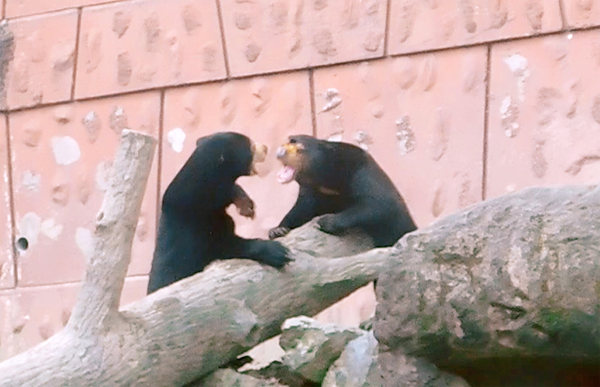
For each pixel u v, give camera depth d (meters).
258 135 11.23
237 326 6.79
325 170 8.58
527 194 5.49
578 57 10.08
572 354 5.31
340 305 10.40
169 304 6.57
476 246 5.41
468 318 5.39
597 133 9.88
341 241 7.85
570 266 5.06
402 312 5.63
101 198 11.81
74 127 12.08
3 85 12.45
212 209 7.83
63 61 12.23
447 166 10.42
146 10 11.95
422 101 10.64
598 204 5.16
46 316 11.77
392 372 5.78
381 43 10.88
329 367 6.80
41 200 12.09
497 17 10.43
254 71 11.37
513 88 10.30
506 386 5.82
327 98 11.02
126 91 11.88
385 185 8.60
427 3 10.74
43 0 12.48
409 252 5.64
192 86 11.62
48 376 5.86
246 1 11.49
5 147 12.34
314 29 11.17
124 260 6.29
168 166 11.55
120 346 6.19
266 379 7.09
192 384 6.93
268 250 7.12
